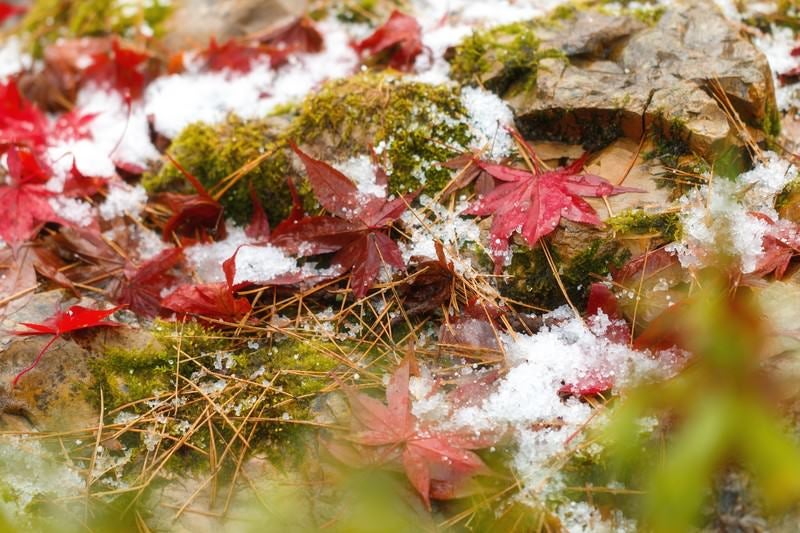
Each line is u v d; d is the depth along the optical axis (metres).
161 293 0.94
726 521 0.86
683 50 0.96
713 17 0.98
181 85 1.02
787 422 0.86
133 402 0.91
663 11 0.99
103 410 0.91
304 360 0.91
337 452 0.88
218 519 0.89
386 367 0.91
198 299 0.92
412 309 0.93
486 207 0.93
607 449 0.88
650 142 0.94
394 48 1.01
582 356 0.90
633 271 0.91
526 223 0.92
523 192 0.93
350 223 0.93
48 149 1.00
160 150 1.00
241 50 1.02
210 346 0.92
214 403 0.91
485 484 0.88
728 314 0.82
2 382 0.91
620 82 0.95
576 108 0.95
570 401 0.89
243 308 0.92
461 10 1.03
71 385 0.91
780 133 0.96
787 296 0.89
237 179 0.97
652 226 0.91
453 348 0.91
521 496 0.88
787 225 0.91
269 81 1.01
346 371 0.91
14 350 0.92
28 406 0.91
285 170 0.96
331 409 0.90
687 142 0.93
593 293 0.91
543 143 0.96
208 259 0.95
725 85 0.95
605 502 0.88
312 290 0.93
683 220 0.91
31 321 0.93
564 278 0.92
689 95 0.94
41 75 1.05
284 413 0.90
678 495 0.80
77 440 0.90
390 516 0.87
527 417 0.89
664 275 0.91
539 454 0.88
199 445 0.90
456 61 0.98
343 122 0.96
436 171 0.95
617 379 0.89
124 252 0.96
